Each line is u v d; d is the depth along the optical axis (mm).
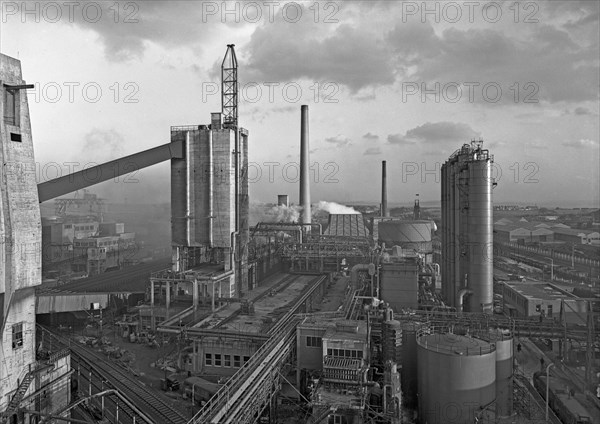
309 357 54344
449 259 82125
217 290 82438
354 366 43844
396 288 72062
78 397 50938
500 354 49188
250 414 39469
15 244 43031
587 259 105500
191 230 84500
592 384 53031
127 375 58688
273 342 49750
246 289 89125
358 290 77375
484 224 66500
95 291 96688
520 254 148750
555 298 77000
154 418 46969
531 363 65250
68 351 50156
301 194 154625
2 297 41531
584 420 44094
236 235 87250
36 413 39344
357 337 49656
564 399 49094
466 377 44594
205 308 75500
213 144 83500
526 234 152375
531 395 54094
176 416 47500
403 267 72125
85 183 78438
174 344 69625
